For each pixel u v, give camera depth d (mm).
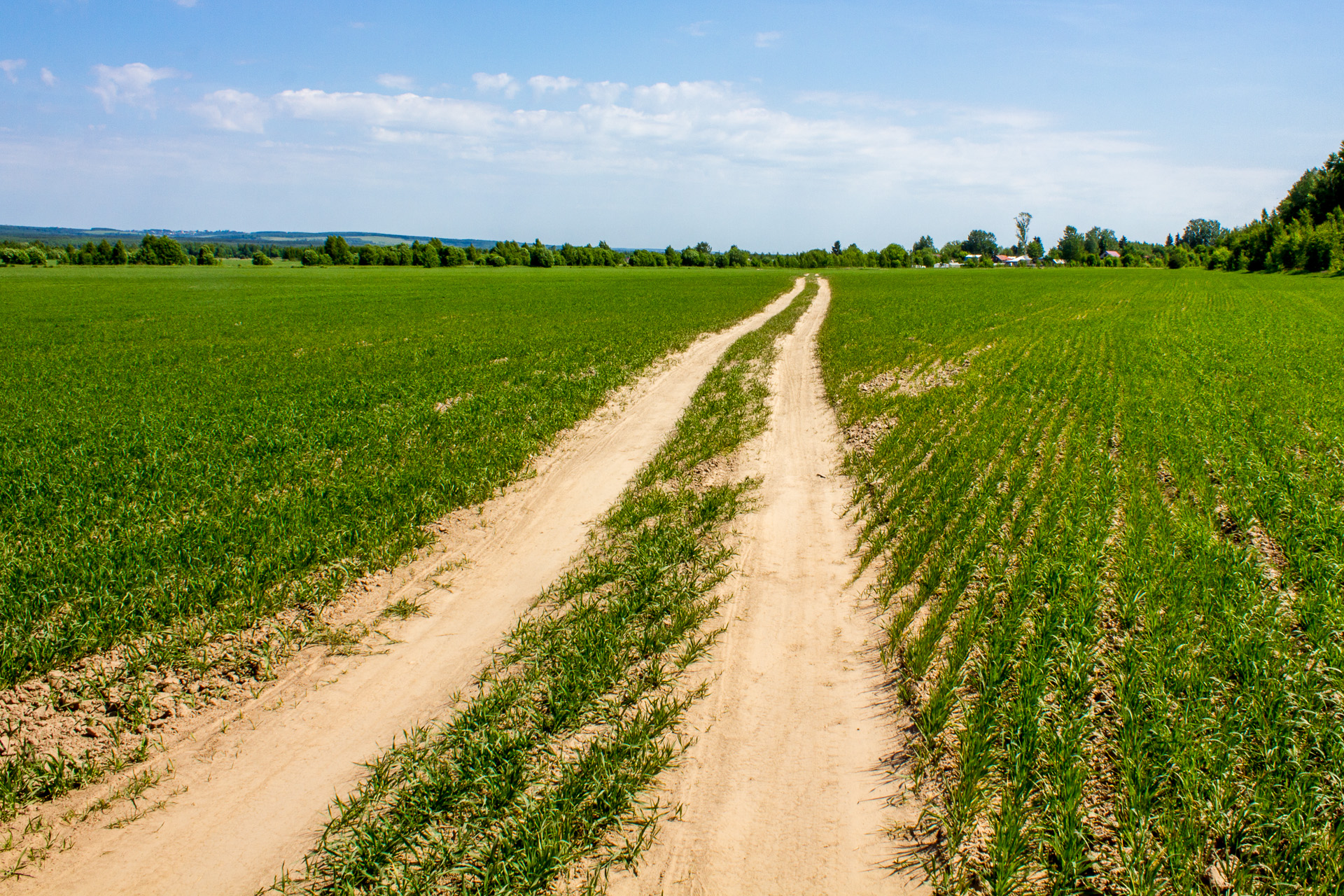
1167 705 5246
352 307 51531
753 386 19812
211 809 4926
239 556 8203
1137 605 6750
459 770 5094
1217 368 20469
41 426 15008
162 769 5297
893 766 5176
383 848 4438
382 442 13445
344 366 23469
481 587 8305
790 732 5621
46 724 5609
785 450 13805
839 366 22906
